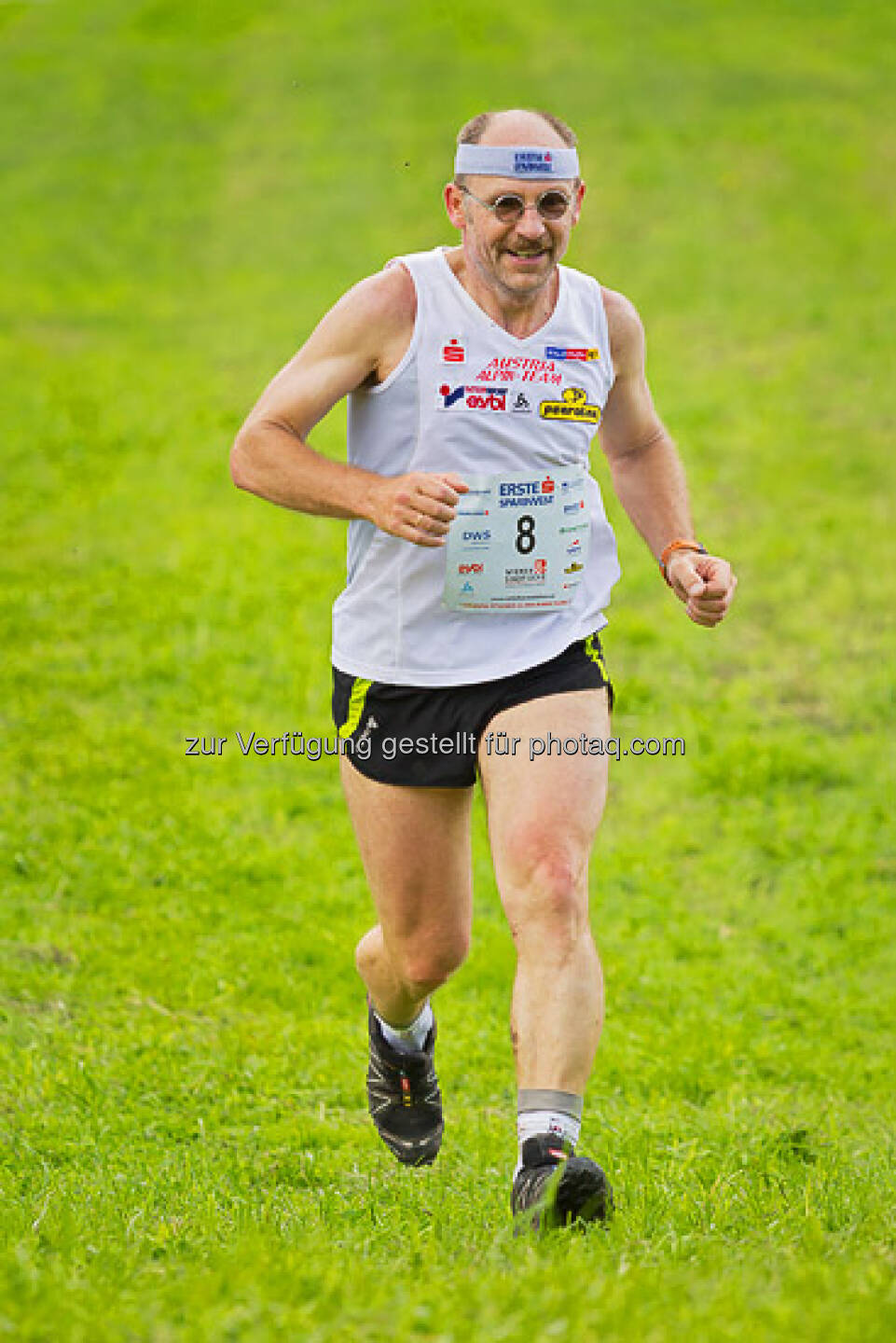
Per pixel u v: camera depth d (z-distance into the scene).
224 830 30.84
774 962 27.30
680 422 58.66
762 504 52.00
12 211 89.19
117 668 39.38
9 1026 21.52
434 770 14.42
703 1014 24.73
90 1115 18.89
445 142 92.69
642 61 102.38
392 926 15.16
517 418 14.20
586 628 14.61
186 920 26.73
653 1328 9.35
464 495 14.17
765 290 73.38
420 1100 16.86
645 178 85.94
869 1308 9.55
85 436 58.00
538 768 13.66
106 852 29.08
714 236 79.62
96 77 107.62
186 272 80.62
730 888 30.30
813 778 34.94
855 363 64.50
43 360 67.12
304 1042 22.22
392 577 14.38
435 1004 24.34
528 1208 12.23
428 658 14.32
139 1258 11.20
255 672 39.50
